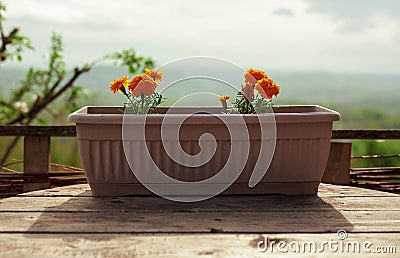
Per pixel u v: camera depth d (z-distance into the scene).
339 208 1.46
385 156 1.95
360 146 4.46
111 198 1.53
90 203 1.49
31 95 3.63
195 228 1.34
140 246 1.26
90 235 1.31
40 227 1.34
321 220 1.39
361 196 1.56
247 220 1.39
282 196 1.56
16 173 1.88
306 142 1.53
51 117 3.63
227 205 1.48
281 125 1.52
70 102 3.54
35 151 1.88
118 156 1.52
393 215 1.42
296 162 1.54
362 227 1.35
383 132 1.89
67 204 1.48
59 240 1.28
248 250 1.25
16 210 1.44
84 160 1.53
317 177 1.56
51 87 3.64
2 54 3.29
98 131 1.51
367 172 1.93
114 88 1.58
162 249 1.25
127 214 1.42
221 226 1.35
